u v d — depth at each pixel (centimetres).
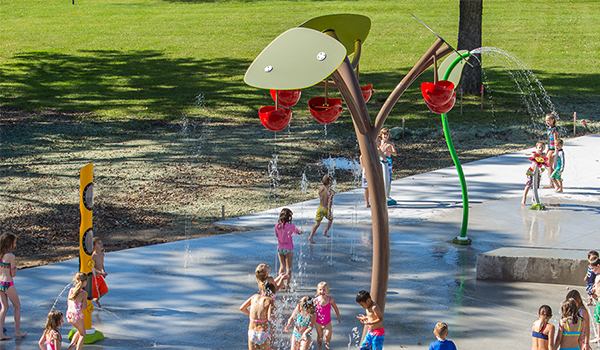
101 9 4653
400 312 870
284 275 846
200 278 995
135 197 1473
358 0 4831
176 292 940
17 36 3719
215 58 3219
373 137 650
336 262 1060
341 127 2200
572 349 686
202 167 1741
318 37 575
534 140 2041
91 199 777
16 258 1097
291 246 952
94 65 3056
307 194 1508
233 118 2302
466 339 788
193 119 2278
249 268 1038
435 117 2322
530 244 1137
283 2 4800
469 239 1152
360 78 2877
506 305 894
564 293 938
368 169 648
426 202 1417
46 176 1623
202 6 4725
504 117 2317
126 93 2600
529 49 3434
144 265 1051
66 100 2469
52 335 685
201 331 814
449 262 1062
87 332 779
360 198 1470
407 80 673
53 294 928
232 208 1398
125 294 931
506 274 984
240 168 1738
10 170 1666
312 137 2072
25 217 1317
